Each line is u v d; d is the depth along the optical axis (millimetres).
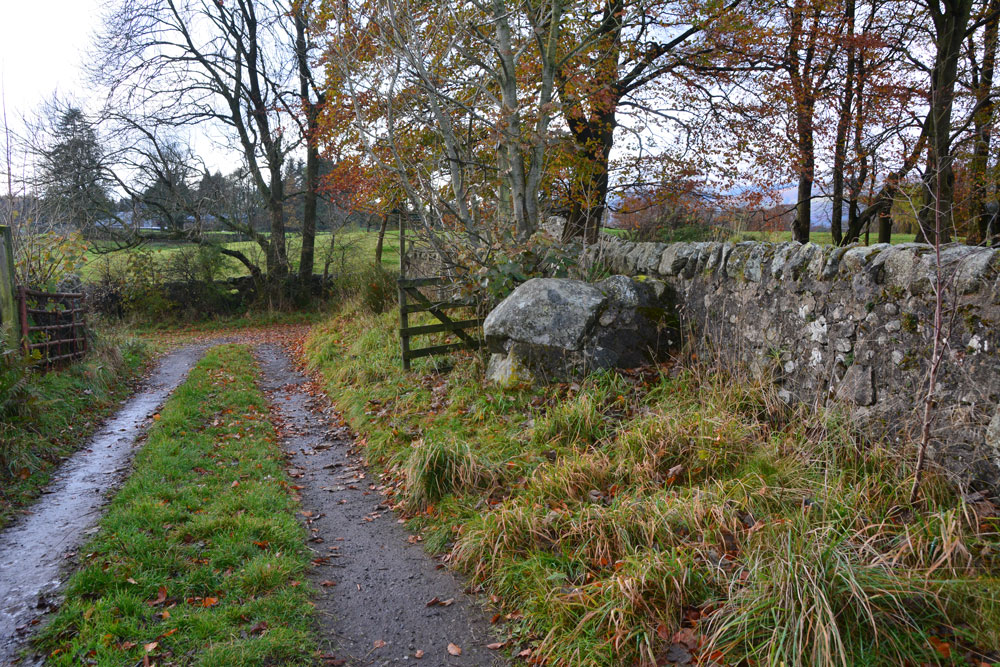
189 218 23312
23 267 9172
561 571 3584
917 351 3922
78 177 19469
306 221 23875
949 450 3656
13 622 3398
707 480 4070
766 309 5320
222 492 5137
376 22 8273
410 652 3285
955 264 3709
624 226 15914
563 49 10914
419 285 8352
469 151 9297
